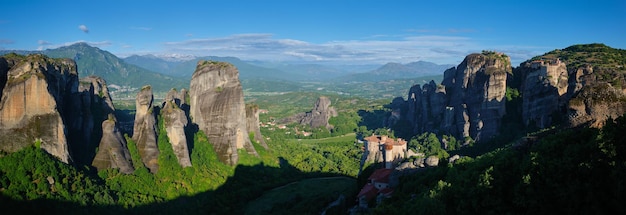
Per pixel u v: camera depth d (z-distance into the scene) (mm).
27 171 101062
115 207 111250
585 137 74188
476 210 71875
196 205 133750
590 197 59969
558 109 172250
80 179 110000
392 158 130000
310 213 125000
